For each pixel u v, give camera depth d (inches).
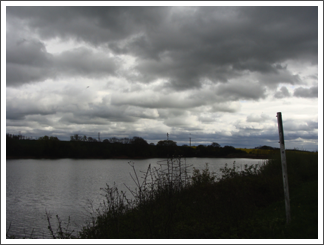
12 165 2372.0
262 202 368.2
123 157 3191.4
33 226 496.4
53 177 1449.3
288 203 248.7
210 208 293.7
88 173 1627.7
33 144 3408.0
